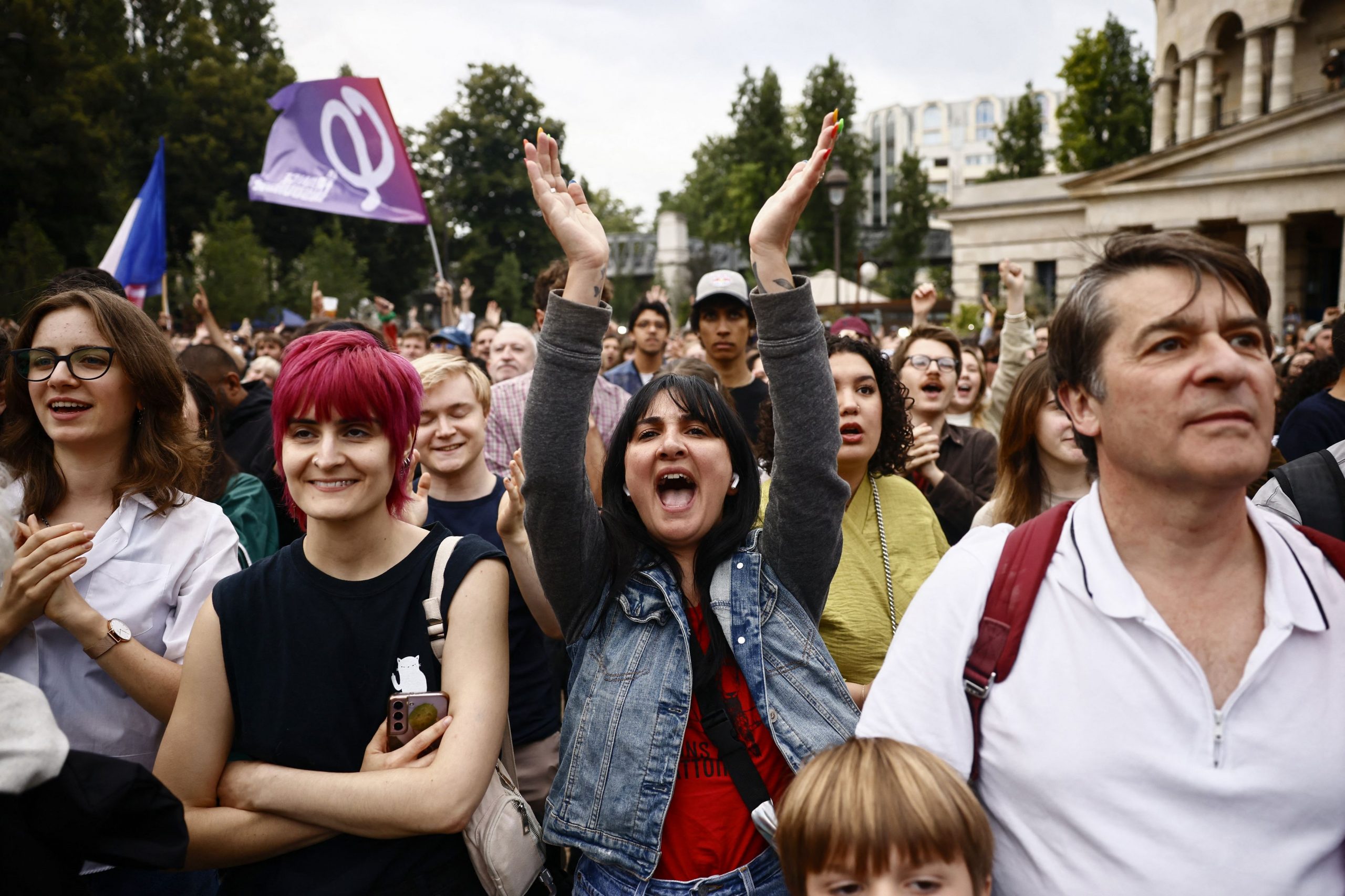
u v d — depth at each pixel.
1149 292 1.32
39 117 31.88
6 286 23.94
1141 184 33.03
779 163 51.94
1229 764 1.27
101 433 2.32
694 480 2.08
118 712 2.25
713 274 5.72
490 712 1.92
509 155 57.28
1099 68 48.59
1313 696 1.28
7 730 1.46
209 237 29.92
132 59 39.62
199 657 1.95
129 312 2.38
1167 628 1.31
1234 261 1.31
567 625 2.12
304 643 1.94
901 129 116.75
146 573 2.32
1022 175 56.78
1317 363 4.67
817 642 2.04
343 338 1.97
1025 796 1.37
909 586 2.80
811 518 2.07
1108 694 1.33
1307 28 36.59
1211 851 1.26
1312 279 33.91
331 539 1.99
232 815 1.87
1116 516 1.41
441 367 3.43
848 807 1.38
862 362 2.94
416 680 1.93
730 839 1.89
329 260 33.00
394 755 1.87
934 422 4.49
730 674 2.01
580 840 1.90
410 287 47.53
